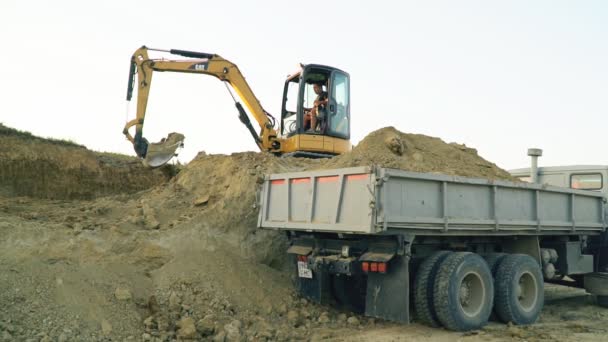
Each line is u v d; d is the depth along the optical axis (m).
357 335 6.45
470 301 6.89
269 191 7.79
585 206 9.22
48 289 6.04
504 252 8.55
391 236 6.30
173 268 7.43
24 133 16.75
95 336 5.64
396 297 6.30
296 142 11.66
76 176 16.30
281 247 8.91
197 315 6.73
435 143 11.21
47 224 7.76
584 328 7.16
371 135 10.48
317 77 12.00
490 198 7.25
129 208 9.80
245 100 12.51
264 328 6.61
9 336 5.14
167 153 11.93
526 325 7.35
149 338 5.86
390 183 5.99
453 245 7.39
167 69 12.05
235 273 7.73
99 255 7.23
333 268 6.80
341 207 6.32
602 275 8.95
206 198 9.73
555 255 8.88
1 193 14.34
